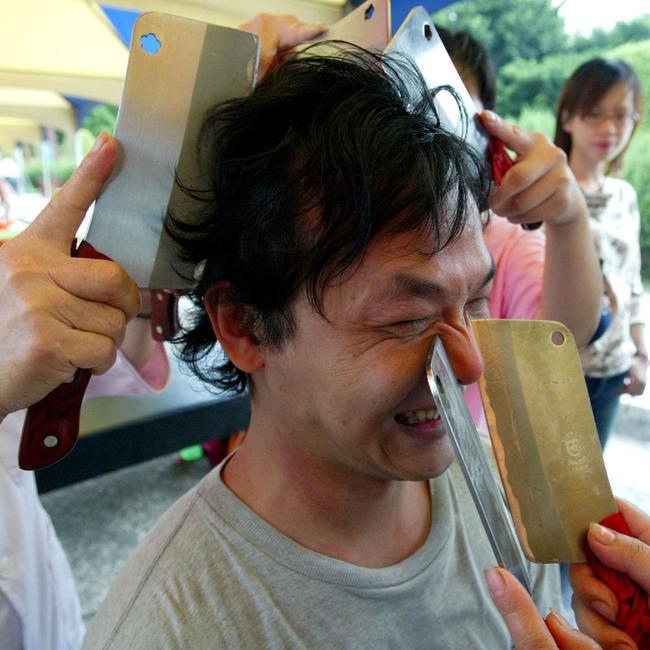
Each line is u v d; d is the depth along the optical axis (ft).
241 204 1.16
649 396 6.42
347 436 1.25
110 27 7.47
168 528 1.45
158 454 3.60
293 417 1.31
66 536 5.35
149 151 1.21
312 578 1.36
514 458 1.28
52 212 1.18
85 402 3.67
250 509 1.42
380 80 1.17
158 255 1.30
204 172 1.24
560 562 1.31
